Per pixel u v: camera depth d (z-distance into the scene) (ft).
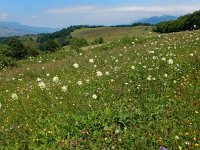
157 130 27.09
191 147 23.72
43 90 44.98
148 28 403.95
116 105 32.73
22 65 101.40
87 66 62.90
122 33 441.27
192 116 29.30
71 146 25.17
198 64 45.60
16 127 31.50
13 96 40.88
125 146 25.03
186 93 35.50
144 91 37.76
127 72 47.55
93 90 40.81
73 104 35.35
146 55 61.31
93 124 27.94
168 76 41.83
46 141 26.66
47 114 34.42
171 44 70.74
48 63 86.69
